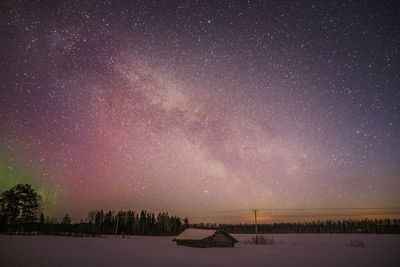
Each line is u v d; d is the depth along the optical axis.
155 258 27.59
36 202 68.56
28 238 53.03
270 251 37.78
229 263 24.83
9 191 65.56
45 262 22.38
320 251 38.22
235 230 135.38
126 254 30.92
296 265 24.23
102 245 44.44
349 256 31.81
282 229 129.25
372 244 53.22
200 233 47.66
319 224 126.56
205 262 25.22
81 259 25.00
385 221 115.75
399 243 55.44
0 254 26.16
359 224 117.94
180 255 31.02
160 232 114.44
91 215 111.31
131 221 113.19
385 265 24.59
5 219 65.38
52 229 92.56
